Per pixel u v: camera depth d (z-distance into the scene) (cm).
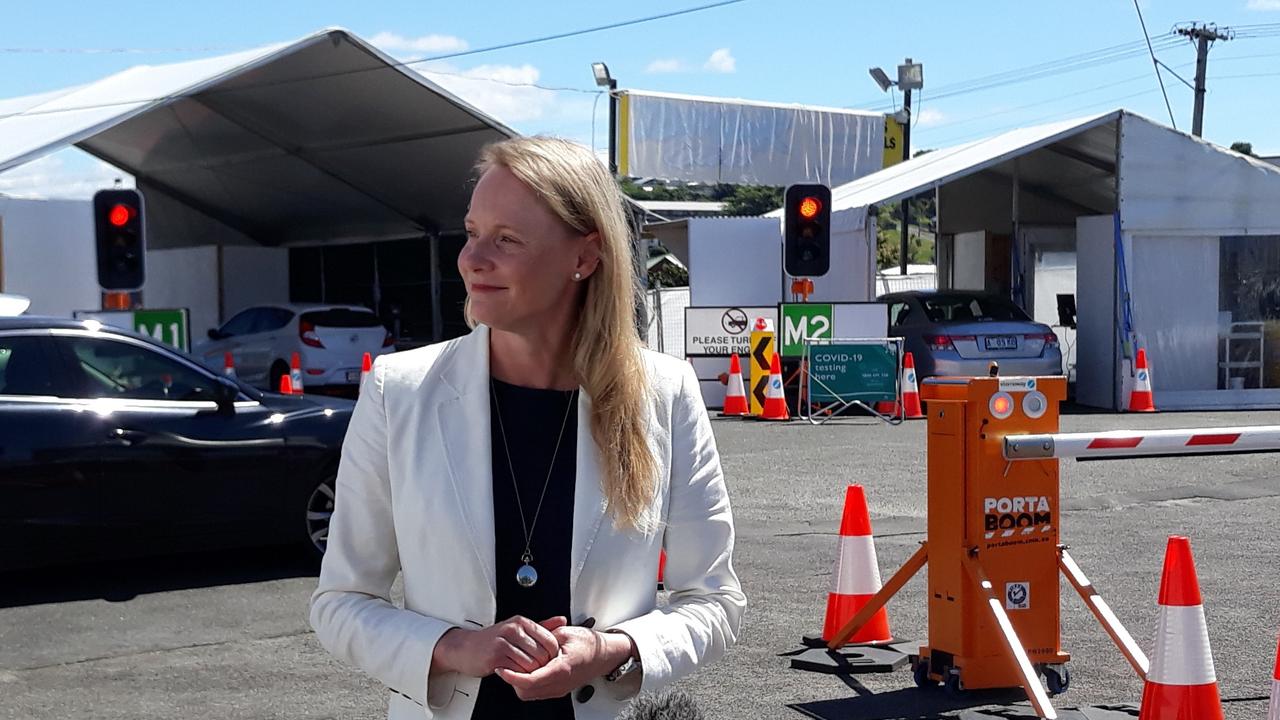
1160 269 1911
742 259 2008
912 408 1747
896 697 563
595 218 222
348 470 227
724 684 587
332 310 2220
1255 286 1933
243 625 711
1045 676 562
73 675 620
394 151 2277
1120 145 1883
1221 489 1129
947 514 555
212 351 2314
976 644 553
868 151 3409
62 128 1914
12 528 759
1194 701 448
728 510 240
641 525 222
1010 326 1805
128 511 789
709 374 1898
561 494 223
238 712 563
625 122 3123
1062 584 775
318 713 561
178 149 2456
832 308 1789
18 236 1978
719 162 3241
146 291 2841
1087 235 1952
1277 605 718
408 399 223
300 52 1866
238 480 820
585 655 209
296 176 2538
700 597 236
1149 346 1911
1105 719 517
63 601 764
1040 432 549
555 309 227
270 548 919
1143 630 671
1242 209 1912
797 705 555
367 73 1931
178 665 636
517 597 222
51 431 769
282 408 846
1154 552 866
